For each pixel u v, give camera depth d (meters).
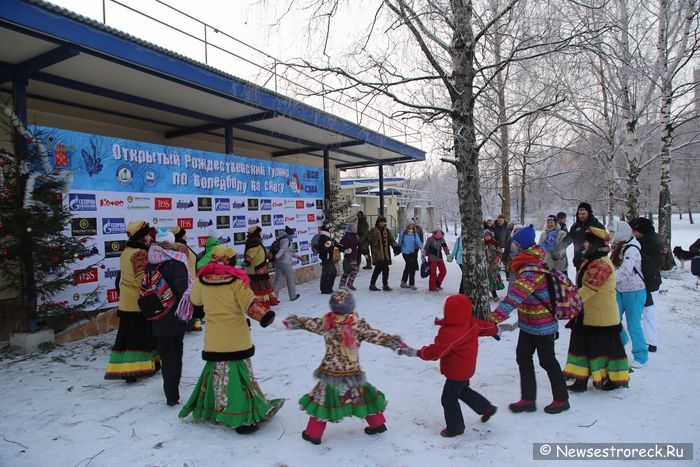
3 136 7.29
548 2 6.71
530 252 4.05
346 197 15.82
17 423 4.04
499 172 16.39
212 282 3.77
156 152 8.38
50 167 6.59
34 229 6.09
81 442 3.66
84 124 9.92
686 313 7.90
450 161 7.05
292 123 10.93
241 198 10.52
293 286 9.88
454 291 10.62
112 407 4.36
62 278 6.56
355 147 14.53
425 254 10.70
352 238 10.80
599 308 4.48
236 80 8.41
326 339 3.59
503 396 4.48
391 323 7.55
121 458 3.39
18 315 6.44
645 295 5.34
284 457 3.38
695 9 11.68
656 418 3.93
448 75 7.20
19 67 6.43
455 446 3.51
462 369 3.61
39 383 5.05
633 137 13.00
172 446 3.57
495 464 3.25
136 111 9.67
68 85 7.52
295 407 4.31
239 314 3.77
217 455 3.42
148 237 5.21
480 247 7.01
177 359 4.54
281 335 6.93
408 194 35.34
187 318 4.24
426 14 6.44
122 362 4.92
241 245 10.48
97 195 7.27
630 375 4.98
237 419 3.64
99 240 7.29
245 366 3.81
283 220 11.99
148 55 6.86
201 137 12.58
